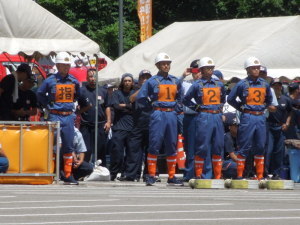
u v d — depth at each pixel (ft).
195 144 110.32
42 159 108.58
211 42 148.36
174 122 109.40
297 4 299.17
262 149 113.29
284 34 144.66
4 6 113.19
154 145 109.19
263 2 297.33
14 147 107.65
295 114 131.13
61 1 286.46
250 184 107.76
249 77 112.37
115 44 286.87
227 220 68.33
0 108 116.37
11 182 107.86
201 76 114.11
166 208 77.15
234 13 308.81
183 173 134.51
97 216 69.72
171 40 155.53
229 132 126.00
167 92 108.68
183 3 312.91
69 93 109.29
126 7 295.07
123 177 124.88
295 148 126.82
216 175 111.04
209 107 109.60
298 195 96.22
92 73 127.85
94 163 128.47
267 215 72.74
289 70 143.23
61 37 116.88
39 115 131.23
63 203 79.87
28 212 71.92
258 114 112.47
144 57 153.99
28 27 114.52
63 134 109.29
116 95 125.70
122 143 125.29
